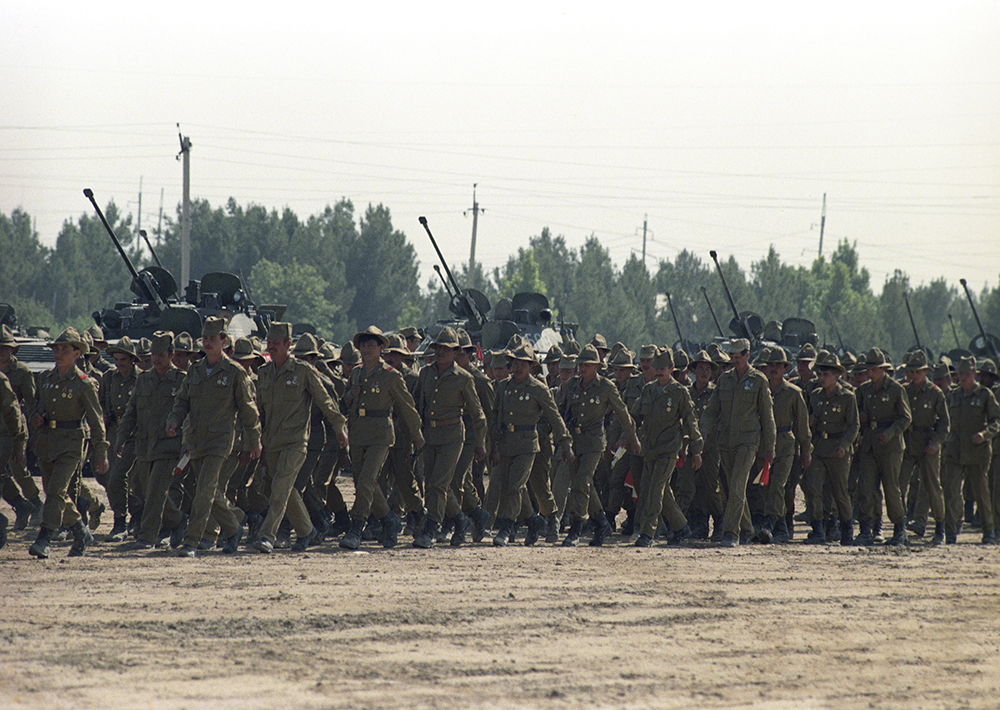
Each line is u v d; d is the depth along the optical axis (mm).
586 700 17359
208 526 32219
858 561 32375
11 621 21484
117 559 29609
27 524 37125
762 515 37625
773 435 35500
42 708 16281
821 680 19031
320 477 34406
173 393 33250
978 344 99312
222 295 72000
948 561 33000
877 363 38031
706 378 40812
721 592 26375
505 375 37438
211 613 22484
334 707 16656
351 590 25203
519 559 30875
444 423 33656
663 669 19328
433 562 29859
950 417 39625
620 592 25938
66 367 30406
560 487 36969
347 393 33250
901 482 39156
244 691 17359
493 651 20156
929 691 18562
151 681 17781
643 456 35750
